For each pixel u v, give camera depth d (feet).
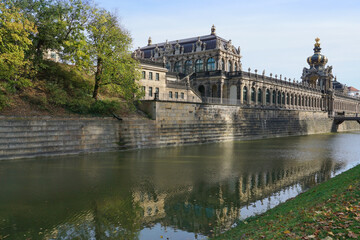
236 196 65.41
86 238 43.86
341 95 443.73
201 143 176.65
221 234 44.06
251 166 100.68
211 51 264.72
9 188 67.05
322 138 241.76
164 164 100.42
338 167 101.40
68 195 63.26
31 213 52.90
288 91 316.40
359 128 442.50
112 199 61.62
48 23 122.93
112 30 138.00
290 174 88.84
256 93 264.31
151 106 150.61
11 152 99.55
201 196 65.05
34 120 105.19
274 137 250.78
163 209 56.70
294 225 35.35
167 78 234.17
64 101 124.47
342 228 30.60
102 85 143.74
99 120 124.98
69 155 112.16
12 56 104.63
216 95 259.80
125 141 134.62
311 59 414.21
